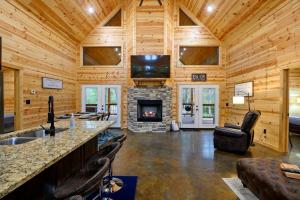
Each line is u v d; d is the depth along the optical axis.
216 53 7.80
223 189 2.79
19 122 4.56
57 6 5.25
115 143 2.26
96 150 2.80
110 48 7.84
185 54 7.81
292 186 1.89
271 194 1.95
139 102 7.30
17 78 4.54
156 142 5.52
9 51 4.18
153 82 7.47
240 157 4.20
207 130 7.42
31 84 4.98
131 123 7.30
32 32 4.97
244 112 6.21
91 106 7.84
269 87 4.96
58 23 5.90
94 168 1.82
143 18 7.25
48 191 1.63
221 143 4.66
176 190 2.75
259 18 5.31
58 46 6.34
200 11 7.00
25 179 1.04
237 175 2.98
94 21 7.20
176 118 7.71
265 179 2.10
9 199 1.28
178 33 7.62
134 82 7.43
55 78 6.16
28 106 4.87
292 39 4.14
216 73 7.68
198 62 7.78
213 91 7.74
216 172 3.39
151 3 7.21
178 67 7.68
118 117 7.76
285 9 4.34
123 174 3.28
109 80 7.74
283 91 4.50
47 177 1.64
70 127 2.61
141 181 3.02
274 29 4.73
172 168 3.57
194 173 3.34
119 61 7.84
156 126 7.15
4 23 4.03
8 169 1.15
